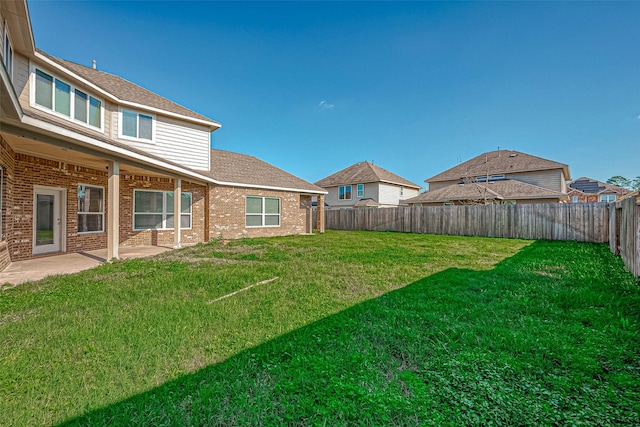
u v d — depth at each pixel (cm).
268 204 1557
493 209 1552
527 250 1007
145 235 1130
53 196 879
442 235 1655
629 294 450
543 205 1411
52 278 571
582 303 417
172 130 1238
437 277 591
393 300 446
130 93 1162
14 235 751
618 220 862
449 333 326
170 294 482
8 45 664
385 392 222
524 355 273
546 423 188
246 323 362
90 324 352
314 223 2417
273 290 503
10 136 581
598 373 242
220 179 1320
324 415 198
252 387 234
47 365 263
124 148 726
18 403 212
